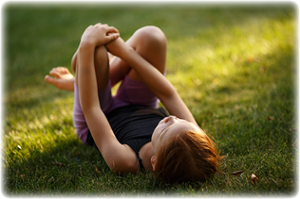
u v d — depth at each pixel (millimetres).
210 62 3475
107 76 1772
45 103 2883
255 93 2586
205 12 6027
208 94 2727
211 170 1380
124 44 1777
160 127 1442
